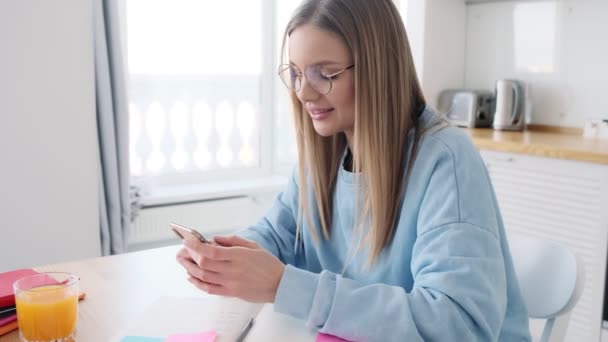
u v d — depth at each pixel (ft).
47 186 7.32
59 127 7.30
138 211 8.64
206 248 2.79
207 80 9.83
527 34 9.43
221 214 9.52
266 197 10.03
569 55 8.92
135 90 9.13
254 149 10.61
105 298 3.36
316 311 2.80
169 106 9.50
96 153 7.61
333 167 3.77
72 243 7.58
